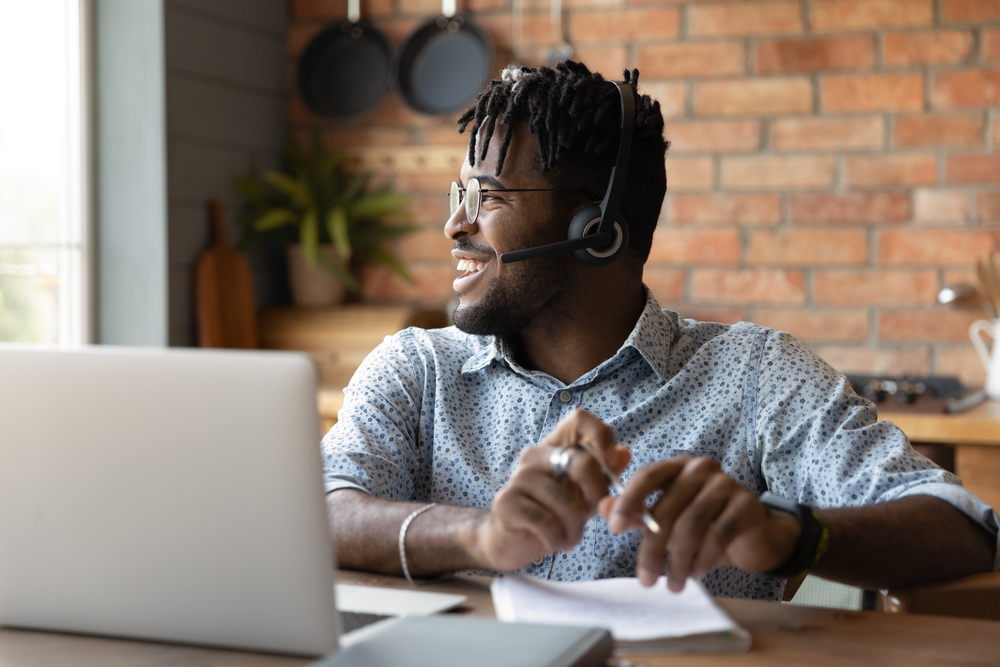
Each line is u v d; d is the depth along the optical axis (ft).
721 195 8.21
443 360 3.96
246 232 8.55
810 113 8.00
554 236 3.69
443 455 3.76
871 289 7.93
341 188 8.91
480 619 2.28
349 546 3.04
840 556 2.71
